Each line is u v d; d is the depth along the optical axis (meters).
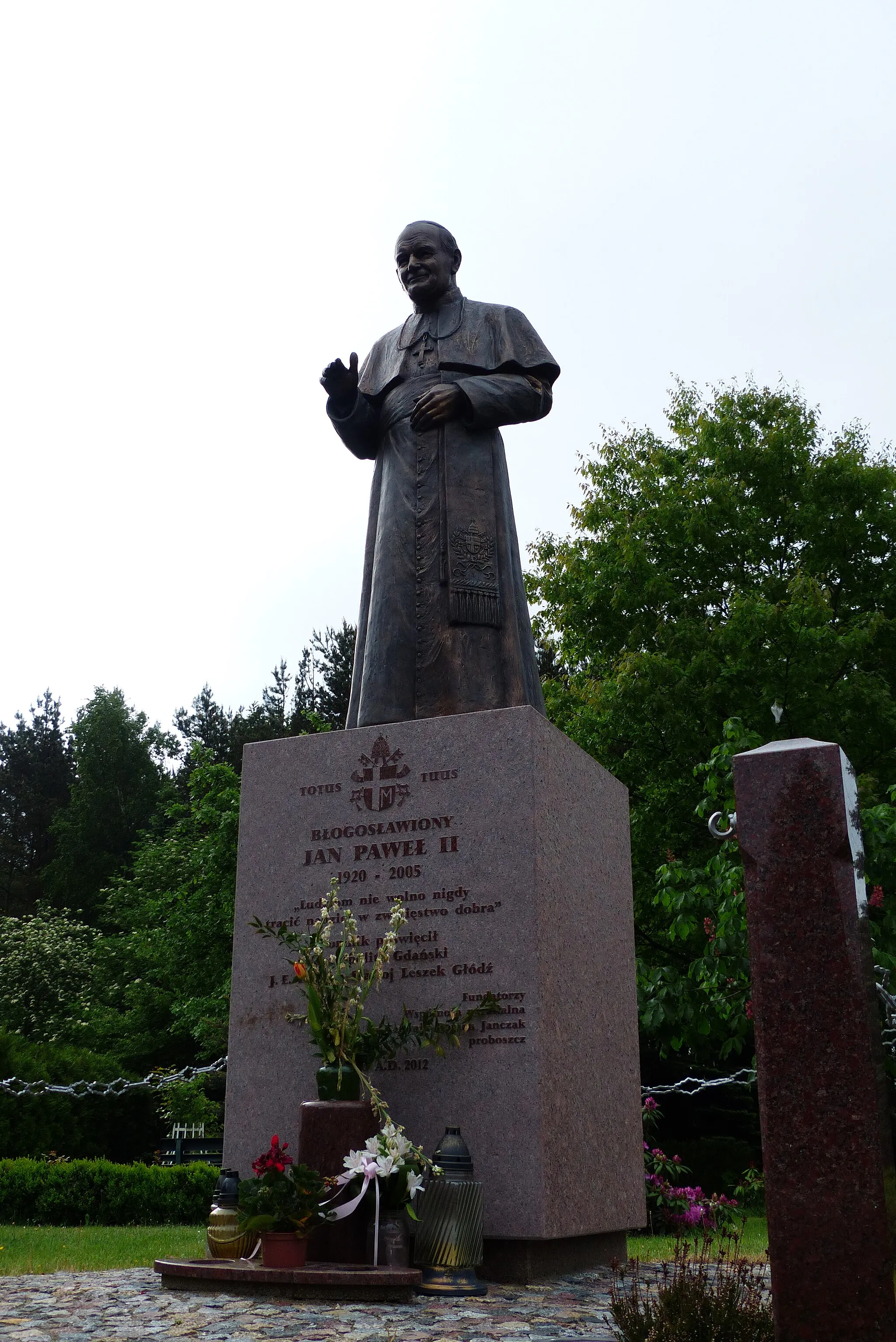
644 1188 8.02
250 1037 7.62
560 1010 7.05
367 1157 5.95
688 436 24.06
